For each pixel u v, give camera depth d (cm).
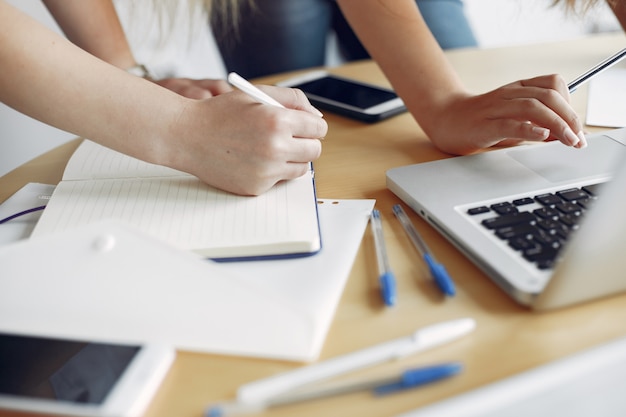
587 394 35
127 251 41
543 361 36
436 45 77
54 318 41
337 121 81
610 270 39
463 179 58
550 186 54
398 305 43
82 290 41
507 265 43
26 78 53
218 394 36
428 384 35
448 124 68
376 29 78
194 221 51
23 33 52
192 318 40
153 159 56
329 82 92
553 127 60
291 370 37
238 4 130
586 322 40
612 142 63
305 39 143
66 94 54
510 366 36
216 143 54
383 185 62
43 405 34
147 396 35
